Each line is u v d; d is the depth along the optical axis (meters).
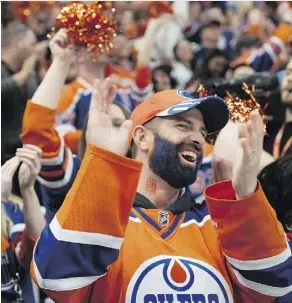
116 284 3.39
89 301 3.40
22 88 6.24
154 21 7.18
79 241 3.24
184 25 11.05
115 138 3.42
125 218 3.29
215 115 3.55
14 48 6.61
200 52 9.76
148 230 3.49
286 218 3.94
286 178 3.95
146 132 3.54
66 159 4.56
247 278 3.41
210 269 3.45
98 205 3.25
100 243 3.25
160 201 3.55
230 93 4.70
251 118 3.28
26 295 4.53
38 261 3.26
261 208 3.31
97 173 3.25
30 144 4.46
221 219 3.34
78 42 4.59
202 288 3.40
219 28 10.07
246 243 3.34
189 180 3.49
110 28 4.65
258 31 11.43
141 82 7.17
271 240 3.34
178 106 3.48
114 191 3.26
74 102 6.58
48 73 4.50
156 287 3.37
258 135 3.28
